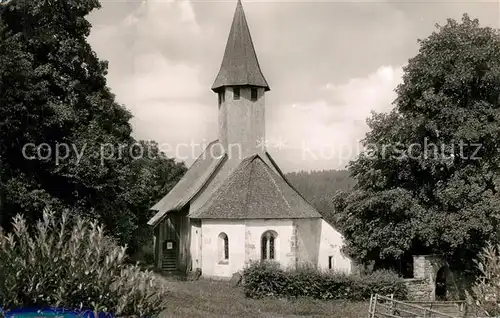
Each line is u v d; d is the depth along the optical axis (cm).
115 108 3744
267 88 4850
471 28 3331
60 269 1412
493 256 1859
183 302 2866
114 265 1416
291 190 4200
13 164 3044
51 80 3166
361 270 3691
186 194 4912
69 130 3133
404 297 3155
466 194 3172
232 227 3859
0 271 1380
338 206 3925
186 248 4638
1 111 2783
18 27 3203
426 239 3272
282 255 3828
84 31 3394
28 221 2859
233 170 4528
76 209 3067
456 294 3412
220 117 4881
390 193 3344
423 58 3384
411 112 3469
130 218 4356
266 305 2927
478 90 3372
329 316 2727
